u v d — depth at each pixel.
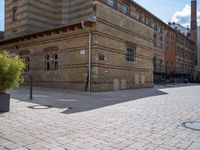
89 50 17.17
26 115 7.57
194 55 58.88
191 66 56.62
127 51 21.28
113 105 10.44
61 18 24.97
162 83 38.62
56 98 12.25
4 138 5.18
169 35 43.88
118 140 5.24
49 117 7.41
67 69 18.64
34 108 8.91
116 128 6.29
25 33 23.69
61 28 18.53
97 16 17.41
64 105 9.95
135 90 20.30
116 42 19.52
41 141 5.03
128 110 9.16
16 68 8.30
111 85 18.72
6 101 8.07
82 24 16.84
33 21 24.17
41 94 13.86
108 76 18.39
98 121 7.07
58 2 25.42
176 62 47.09
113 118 7.56
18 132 5.66
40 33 20.31
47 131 5.81
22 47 22.94
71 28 18.17
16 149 4.52
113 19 19.22
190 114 8.55
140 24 23.47
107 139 5.29
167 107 10.18
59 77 19.19
